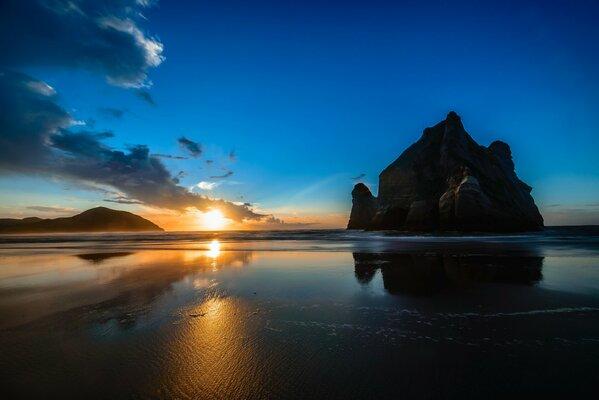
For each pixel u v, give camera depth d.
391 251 20.78
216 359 4.92
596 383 4.09
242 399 3.83
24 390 4.07
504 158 68.44
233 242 37.72
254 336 5.85
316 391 3.96
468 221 44.34
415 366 4.60
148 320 6.85
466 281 10.61
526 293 8.90
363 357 4.91
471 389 3.98
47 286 10.65
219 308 7.74
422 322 6.54
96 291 9.77
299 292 9.36
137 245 34.16
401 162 63.69
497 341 5.50
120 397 3.91
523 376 4.29
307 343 5.49
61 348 5.41
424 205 52.66
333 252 21.08
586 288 9.45
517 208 50.97
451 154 53.88
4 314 7.41
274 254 20.48
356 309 7.54
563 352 5.04
